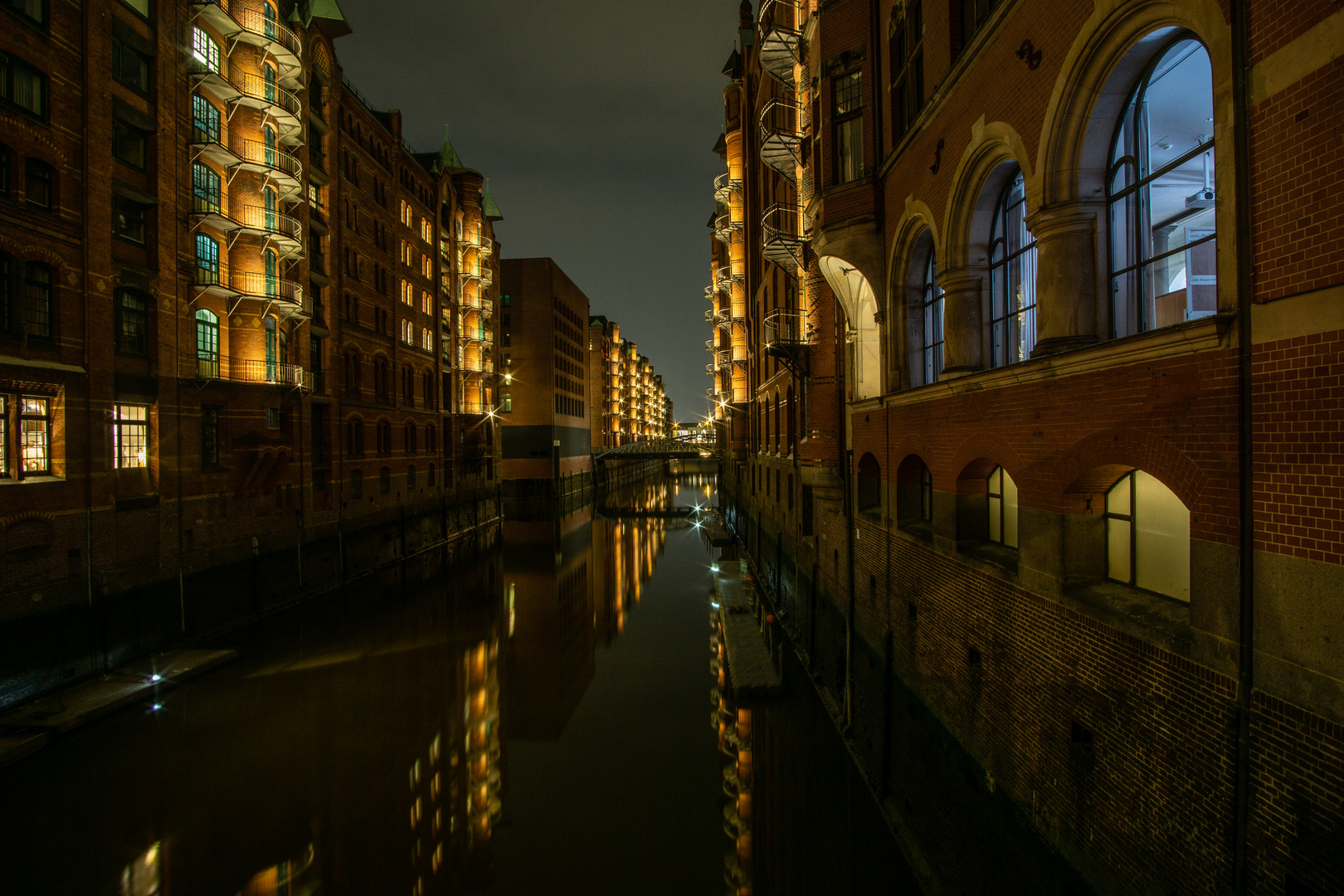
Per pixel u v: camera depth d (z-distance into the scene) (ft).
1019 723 22.84
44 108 47.67
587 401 265.95
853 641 43.50
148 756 41.83
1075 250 20.27
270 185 73.36
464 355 150.41
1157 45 17.69
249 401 68.54
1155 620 16.90
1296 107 12.58
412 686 56.18
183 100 61.57
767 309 90.84
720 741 48.52
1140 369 16.96
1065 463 20.21
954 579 28.58
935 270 33.01
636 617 82.02
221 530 64.54
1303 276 12.44
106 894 29.91
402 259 116.88
